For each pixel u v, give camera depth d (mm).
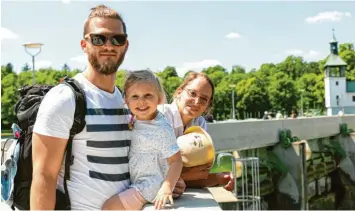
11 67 78188
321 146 35688
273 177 27172
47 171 2650
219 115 108188
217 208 2873
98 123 2805
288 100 112312
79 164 2779
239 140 23016
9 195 2973
